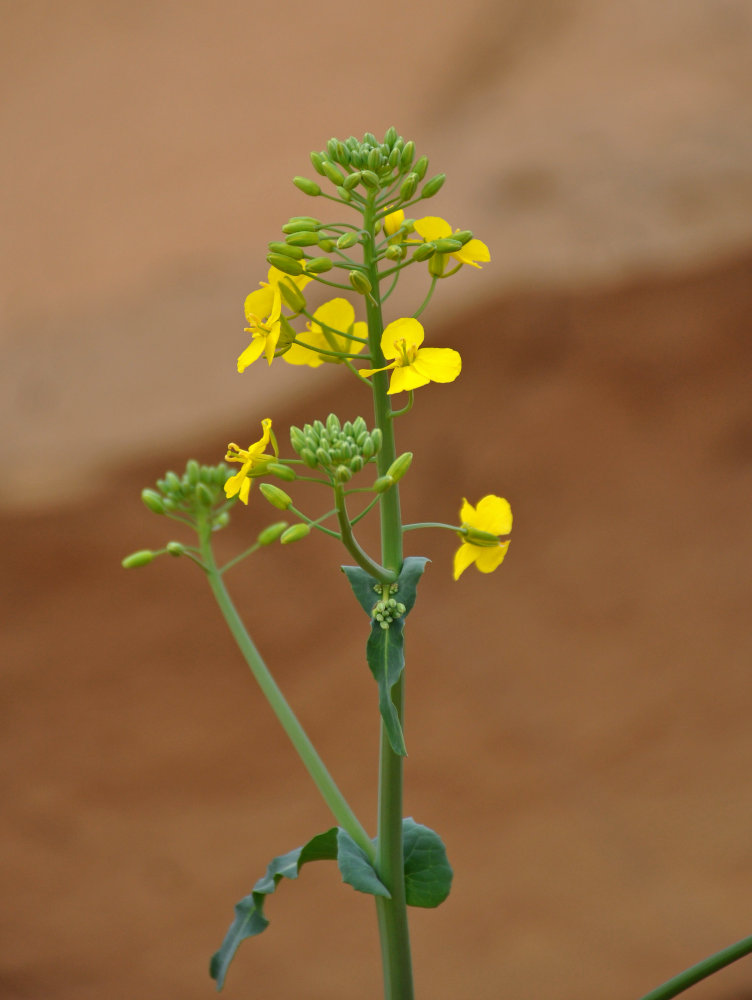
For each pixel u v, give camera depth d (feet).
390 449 1.98
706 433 3.90
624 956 4.09
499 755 4.03
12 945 4.08
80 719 3.91
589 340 3.79
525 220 3.86
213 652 3.91
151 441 3.63
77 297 3.97
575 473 3.93
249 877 4.09
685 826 4.02
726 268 3.73
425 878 2.09
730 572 3.96
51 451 3.63
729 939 4.05
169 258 4.00
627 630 3.99
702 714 3.99
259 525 3.84
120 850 4.04
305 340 2.02
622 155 3.96
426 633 3.98
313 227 1.96
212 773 4.01
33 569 3.70
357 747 4.02
